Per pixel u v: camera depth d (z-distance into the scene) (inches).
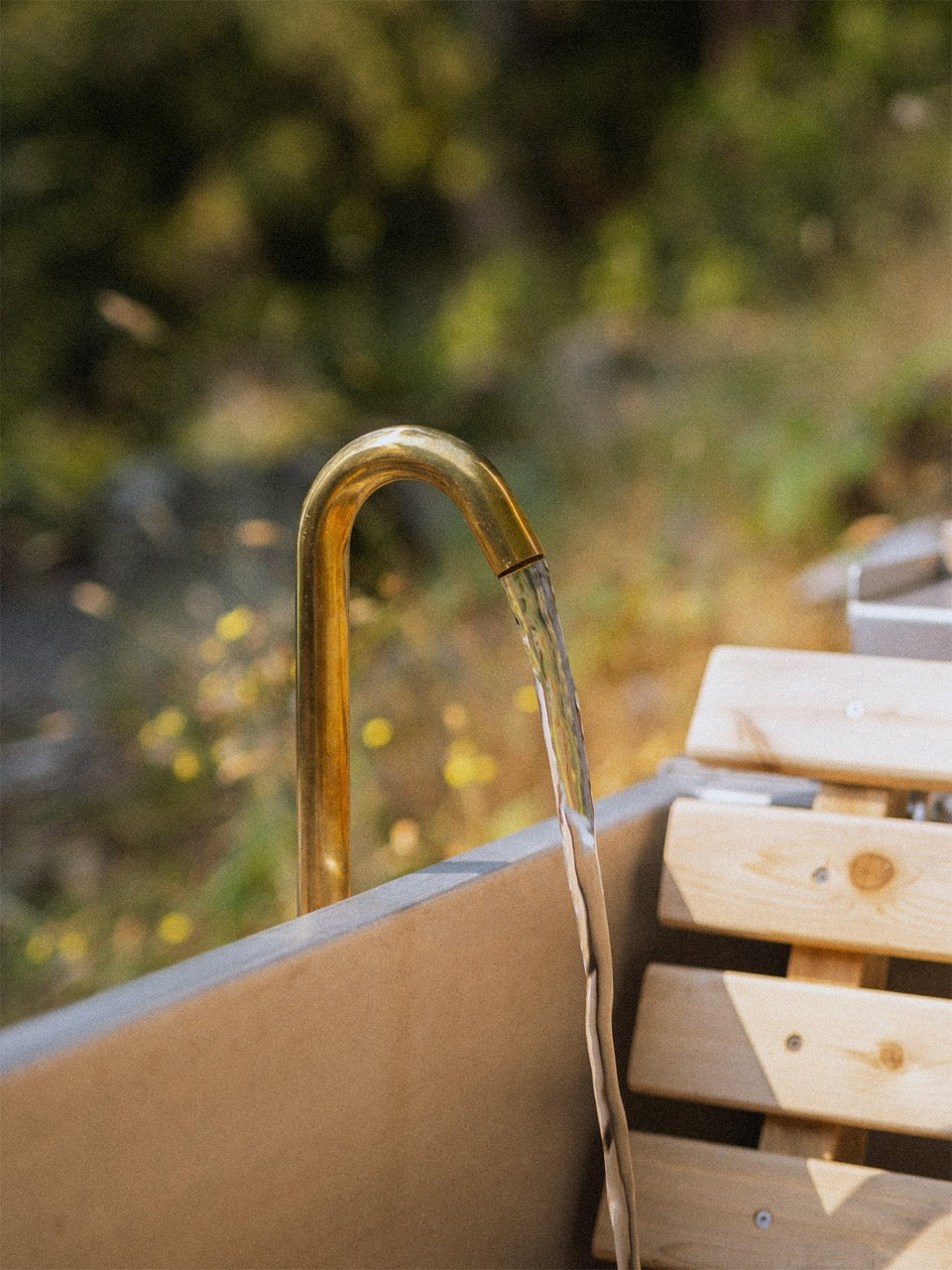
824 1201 42.5
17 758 174.9
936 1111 42.3
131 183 432.1
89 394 422.6
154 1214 32.3
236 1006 33.9
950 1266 40.7
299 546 42.6
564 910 45.4
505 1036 43.2
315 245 431.8
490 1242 43.4
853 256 241.3
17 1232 29.4
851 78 284.2
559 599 162.1
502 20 406.3
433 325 361.1
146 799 145.9
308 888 43.7
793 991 44.5
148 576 233.1
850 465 184.7
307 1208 36.6
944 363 192.9
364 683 121.0
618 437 217.2
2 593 283.0
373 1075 38.3
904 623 53.4
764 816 46.3
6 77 424.2
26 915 120.1
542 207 403.9
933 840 44.3
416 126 412.5
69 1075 30.1
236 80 428.5
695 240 291.4
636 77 388.2
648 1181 44.5
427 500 198.4
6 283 424.8
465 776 95.9
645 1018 45.9
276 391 347.3
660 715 134.1
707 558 179.9
